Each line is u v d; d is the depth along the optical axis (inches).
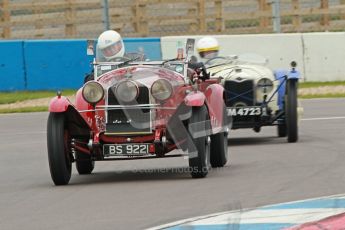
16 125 2314.2
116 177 1352.1
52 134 1236.5
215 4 3361.2
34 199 1141.1
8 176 1414.9
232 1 3408.0
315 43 2970.0
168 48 2938.0
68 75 2950.3
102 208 1040.2
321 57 2974.9
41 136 2053.4
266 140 1839.3
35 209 1058.1
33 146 1866.4
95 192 1178.6
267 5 3358.8
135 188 1198.9
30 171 1471.5
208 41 1882.4
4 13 3378.4
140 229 896.3
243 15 3353.8
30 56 2952.8
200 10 3371.1
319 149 1601.9
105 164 1555.1
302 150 1598.2
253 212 969.5
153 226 909.2
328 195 1071.6
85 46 2945.4
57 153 1233.4
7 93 2952.8
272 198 1064.8
